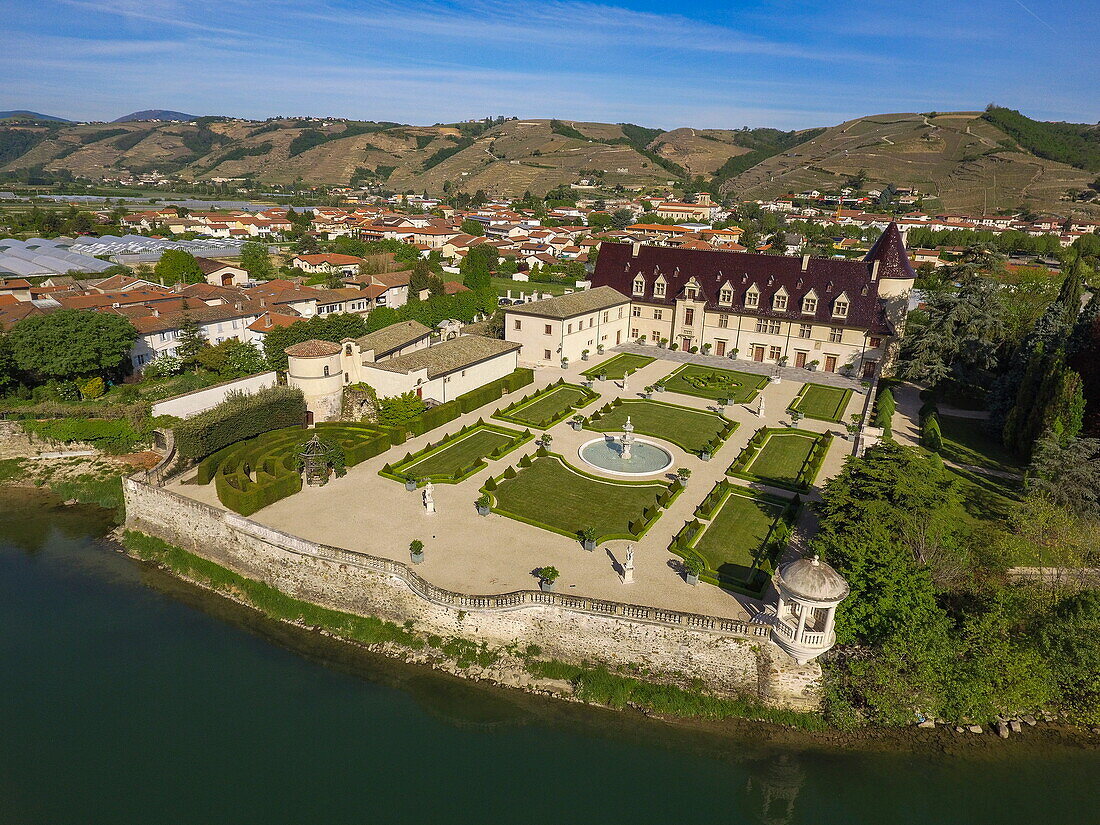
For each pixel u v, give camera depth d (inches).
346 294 5487.2
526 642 1763.0
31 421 2938.0
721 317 4274.1
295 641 1883.6
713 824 1384.1
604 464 2672.2
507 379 3503.9
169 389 3398.1
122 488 2578.7
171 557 2250.2
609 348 4471.0
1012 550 1904.5
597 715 1638.8
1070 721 1637.6
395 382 3029.0
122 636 1889.8
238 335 4402.1
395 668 1774.1
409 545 2015.3
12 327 3287.4
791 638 1568.7
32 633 1893.5
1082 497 2146.9
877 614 1635.1
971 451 2812.5
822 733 1590.8
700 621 1631.4
